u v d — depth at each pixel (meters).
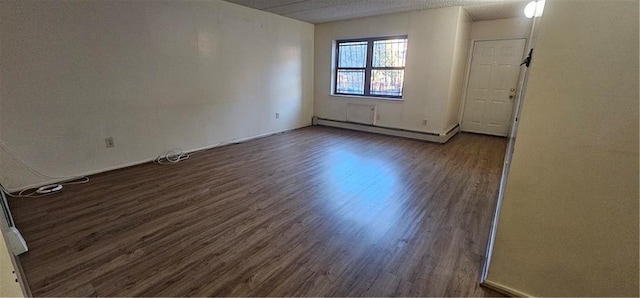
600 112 1.16
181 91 3.95
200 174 3.32
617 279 1.28
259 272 1.70
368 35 5.33
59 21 2.79
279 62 5.37
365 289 1.58
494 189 2.93
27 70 2.68
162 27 3.59
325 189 2.92
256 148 4.50
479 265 1.78
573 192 1.29
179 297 1.51
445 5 4.30
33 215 2.33
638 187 1.16
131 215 2.35
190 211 2.43
